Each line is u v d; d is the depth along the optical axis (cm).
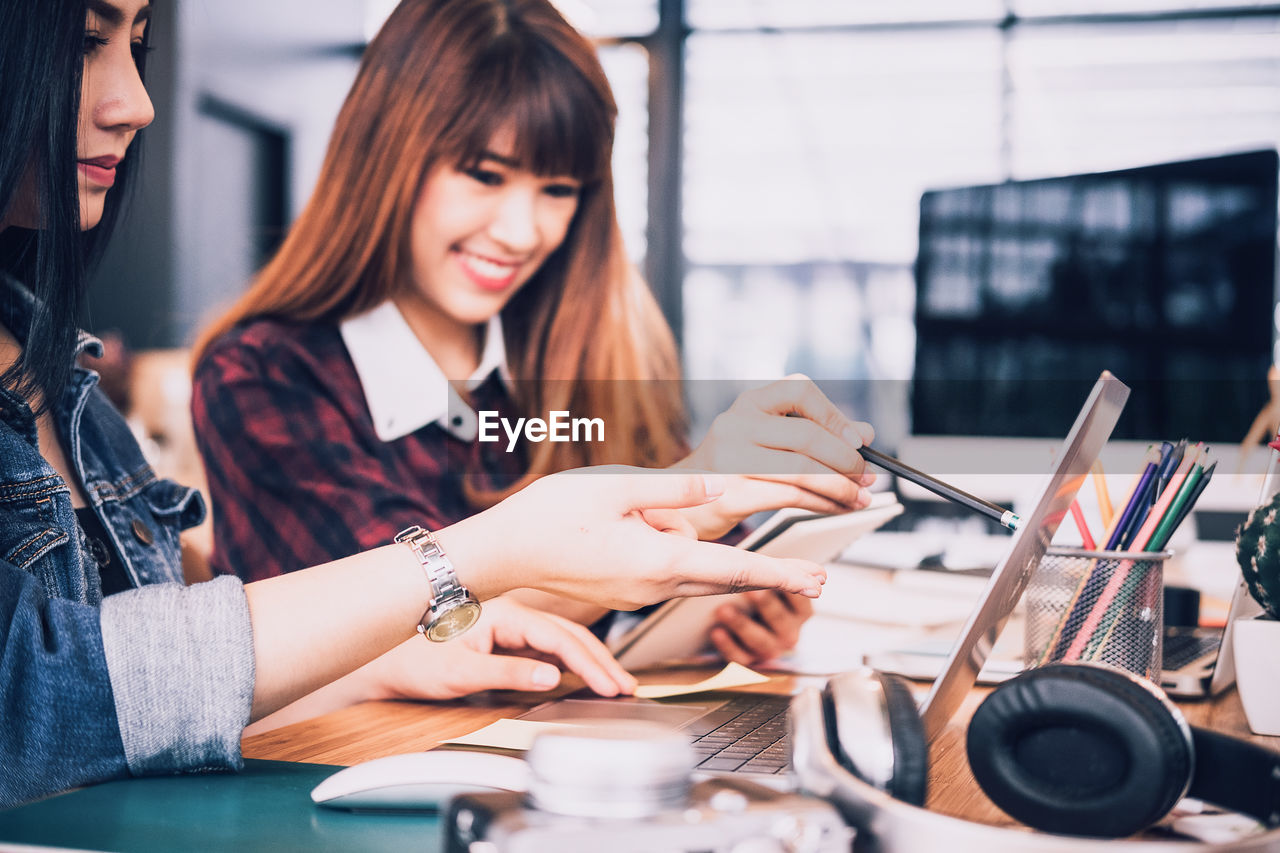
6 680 56
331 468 147
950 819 38
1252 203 152
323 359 157
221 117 403
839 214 464
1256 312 152
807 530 94
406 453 161
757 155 467
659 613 99
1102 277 163
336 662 63
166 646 61
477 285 172
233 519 149
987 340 173
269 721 93
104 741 59
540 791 37
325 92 456
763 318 469
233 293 395
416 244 170
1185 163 156
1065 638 82
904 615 123
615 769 36
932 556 157
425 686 91
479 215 168
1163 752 43
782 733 72
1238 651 75
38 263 68
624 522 66
